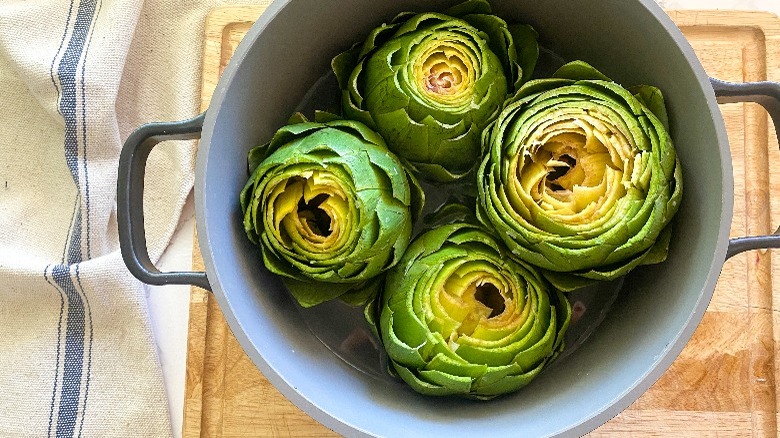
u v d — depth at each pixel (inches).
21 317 20.6
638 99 15.7
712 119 13.9
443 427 14.8
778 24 19.2
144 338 20.4
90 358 20.3
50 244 21.1
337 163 15.0
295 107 17.3
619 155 15.2
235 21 20.1
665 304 15.0
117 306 20.3
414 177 16.1
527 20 17.0
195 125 14.4
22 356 20.4
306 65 16.7
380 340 16.5
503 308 16.8
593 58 17.2
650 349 14.6
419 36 15.9
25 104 21.4
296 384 14.2
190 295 19.7
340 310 17.3
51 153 21.4
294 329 16.3
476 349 15.3
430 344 15.3
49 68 20.3
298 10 15.1
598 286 17.2
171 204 20.8
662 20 14.5
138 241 14.5
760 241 13.9
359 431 13.8
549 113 15.4
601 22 16.0
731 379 18.2
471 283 15.7
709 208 14.2
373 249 15.1
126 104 21.3
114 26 20.6
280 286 16.7
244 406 18.6
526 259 15.5
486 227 15.7
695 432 18.0
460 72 16.0
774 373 18.2
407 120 15.5
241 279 15.0
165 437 20.1
